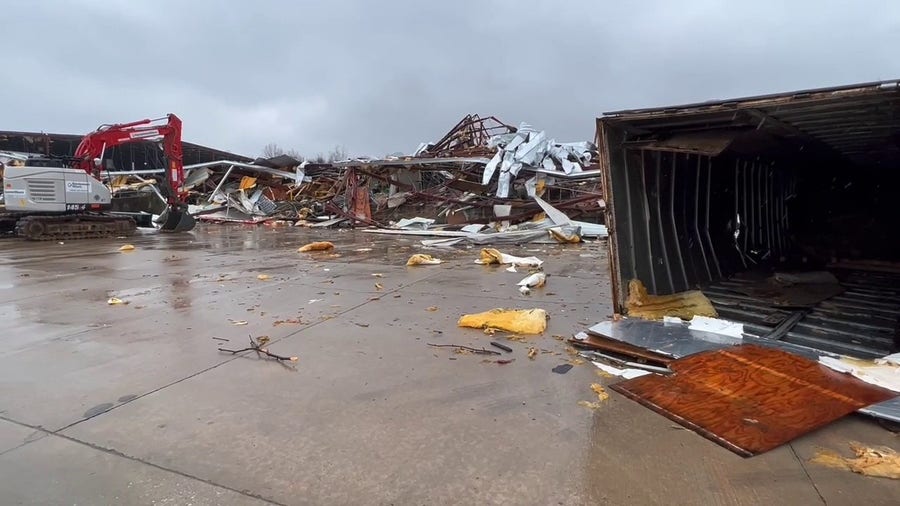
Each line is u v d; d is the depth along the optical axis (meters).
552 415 2.94
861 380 3.15
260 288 6.74
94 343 4.36
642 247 5.34
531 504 2.15
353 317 5.18
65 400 3.22
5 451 2.61
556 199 15.49
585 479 2.31
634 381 3.35
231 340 4.44
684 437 2.64
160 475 2.39
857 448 2.48
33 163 14.15
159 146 26.77
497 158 16.06
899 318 4.89
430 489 2.27
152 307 5.66
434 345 4.24
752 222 8.43
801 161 8.17
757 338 4.00
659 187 5.84
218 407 3.11
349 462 2.49
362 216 18.61
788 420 2.72
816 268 8.09
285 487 2.30
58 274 7.97
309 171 23.27
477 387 3.36
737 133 4.68
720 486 2.23
